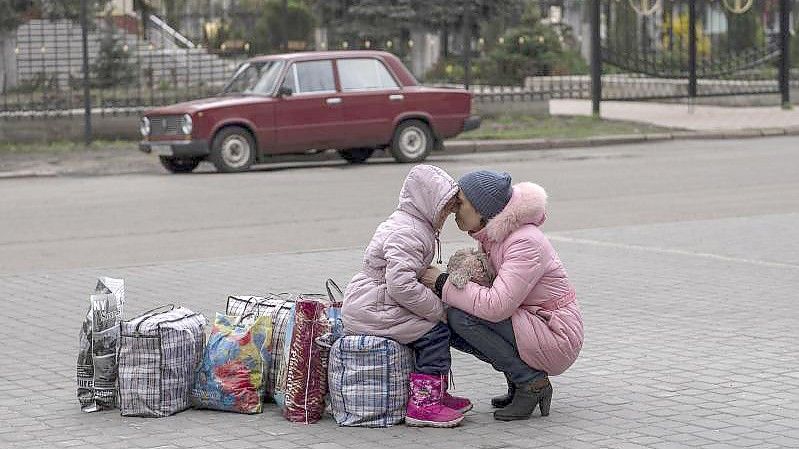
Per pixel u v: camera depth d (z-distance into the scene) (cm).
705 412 808
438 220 796
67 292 1268
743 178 2209
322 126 2503
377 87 2559
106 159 2647
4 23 3353
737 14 3894
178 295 1233
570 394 860
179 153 2408
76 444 761
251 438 770
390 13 3681
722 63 3694
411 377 796
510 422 800
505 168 2439
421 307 786
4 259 1495
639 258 1414
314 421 805
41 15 3362
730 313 1119
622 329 1058
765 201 1908
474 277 795
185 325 830
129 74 3384
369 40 3681
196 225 1741
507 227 788
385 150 2698
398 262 781
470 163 2562
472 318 796
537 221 798
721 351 976
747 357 955
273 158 2695
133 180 2342
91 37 3500
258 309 857
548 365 799
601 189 2078
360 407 791
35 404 854
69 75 3088
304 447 750
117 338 832
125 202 1998
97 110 3009
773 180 2173
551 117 3384
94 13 3584
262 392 831
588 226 1678
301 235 1636
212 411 830
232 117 2436
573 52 4669
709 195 1989
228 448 750
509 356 798
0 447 756
